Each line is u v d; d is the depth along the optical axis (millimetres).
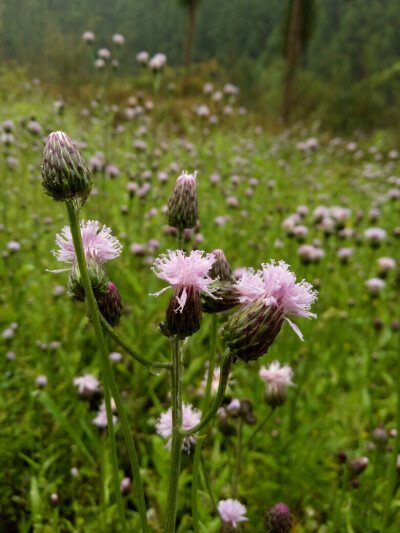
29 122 5867
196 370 3572
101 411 2539
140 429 3201
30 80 13375
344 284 5719
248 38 71250
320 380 3930
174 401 1401
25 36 18266
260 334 1289
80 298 1545
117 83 17516
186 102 19328
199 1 25312
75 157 1270
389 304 5523
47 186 1269
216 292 1448
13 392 3467
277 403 2334
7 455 2834
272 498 2908
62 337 4082
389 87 25688
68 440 3084
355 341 4801
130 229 5281
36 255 4766
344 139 20828
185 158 8805
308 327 4207
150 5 69875
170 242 5422
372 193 10281
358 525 2662
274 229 6789
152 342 3920
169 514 1465
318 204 9062
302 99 25719
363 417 3775
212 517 2680
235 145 11164
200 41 71688
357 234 6035
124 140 9180
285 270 1383
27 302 4289
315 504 2977
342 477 2748
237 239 6320
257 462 3201
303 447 3230
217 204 7215
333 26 59031
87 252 1528
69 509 2742
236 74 27625
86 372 3520
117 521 2631
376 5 47781
